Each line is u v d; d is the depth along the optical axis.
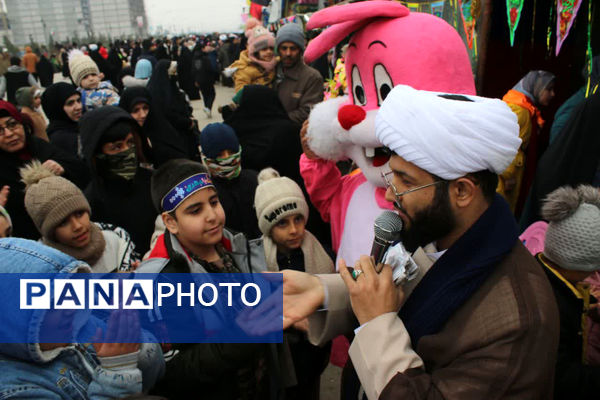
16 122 2.68
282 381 1.69
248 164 3.42
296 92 4.41
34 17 125.81
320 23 1.73
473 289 0.98
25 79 9.09
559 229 1.53
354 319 1.37
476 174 1.00
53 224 1.80
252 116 3.45
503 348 0.90
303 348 1.82
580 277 1.59
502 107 1.00
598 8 3.15
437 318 1.02
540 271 1.00
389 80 1.74
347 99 2.15
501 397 0.89
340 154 2.08
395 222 1.11
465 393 0.91
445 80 1.67
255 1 10.77
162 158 3.64
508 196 3.47
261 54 4.95
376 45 1.74
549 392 0.93
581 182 2.30
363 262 1.14
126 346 1.12
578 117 2.27
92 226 1.98
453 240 1.12
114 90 4.80
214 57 16.33
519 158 3.35
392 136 1.02
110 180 2.48
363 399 1.30
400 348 1.02
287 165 3.36
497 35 3.90
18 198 2.63
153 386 1.36
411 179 1.04
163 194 1.53
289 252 2.16
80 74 4.64
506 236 1.01
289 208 2.02
